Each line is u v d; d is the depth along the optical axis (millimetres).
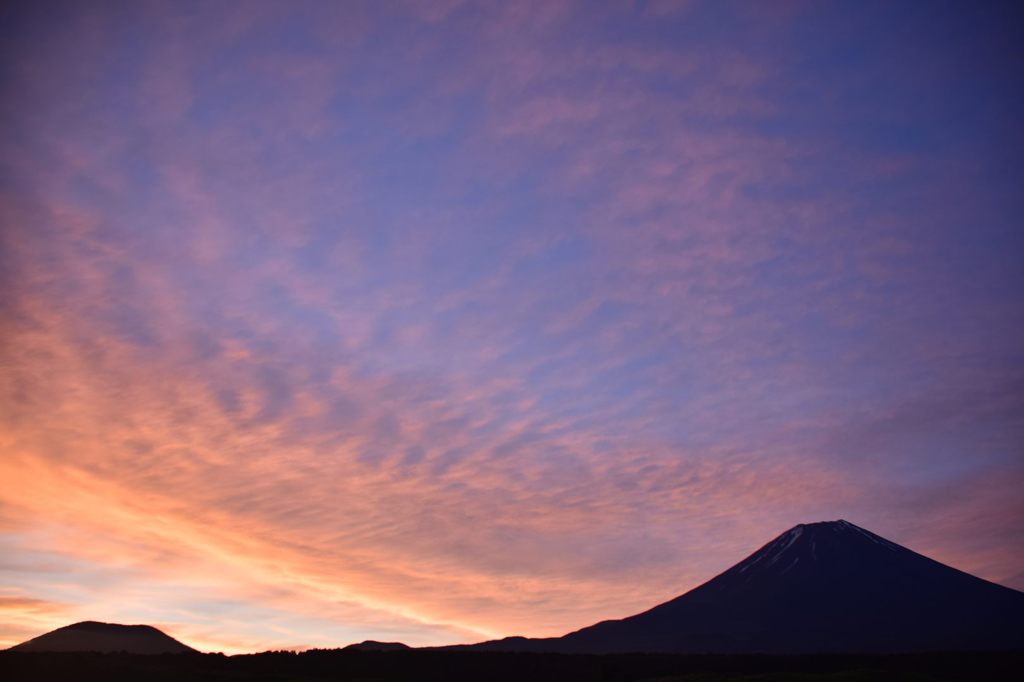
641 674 85625
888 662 88250
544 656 92188
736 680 71125
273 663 86312
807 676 70688
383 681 79875
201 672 78812
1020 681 78562
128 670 78000
